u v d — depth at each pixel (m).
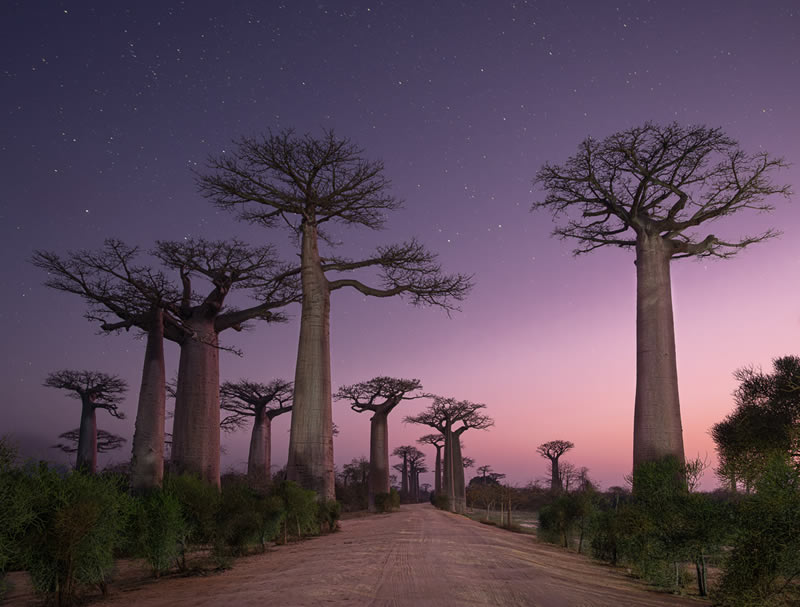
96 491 7.37
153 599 6.89
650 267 20.72
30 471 6.91
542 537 19.31
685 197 20.58
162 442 22.69
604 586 8.51
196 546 11.35
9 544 6.38
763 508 6.95
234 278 25.64
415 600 6.10
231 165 24.33
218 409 25.42
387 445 52.28
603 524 13.50
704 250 20.69
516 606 5.95
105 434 61.62
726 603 7.18
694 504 8.78
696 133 19.56
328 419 23.64
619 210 21.72
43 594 7.48
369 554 11.37
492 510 52.84
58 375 49.47
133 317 23.23
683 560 8.88
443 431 63.72
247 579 8.44
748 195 19.73
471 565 9.56
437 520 28.58
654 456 18.81
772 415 12.59
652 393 19.50
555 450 65.00
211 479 24.20
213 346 25.62
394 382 50.50
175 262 24.55
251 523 12.29
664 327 20.09
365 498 59.62
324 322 24.81
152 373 22.84
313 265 25.33
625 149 20.53
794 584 6.78
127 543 8.81
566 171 21.92
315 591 6.79
